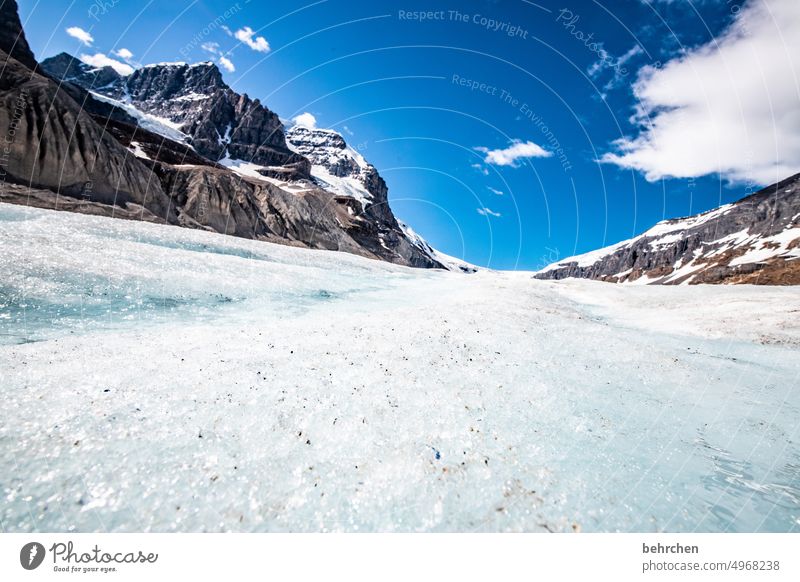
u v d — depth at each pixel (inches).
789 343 513.0
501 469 158.1
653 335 566.9
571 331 479.5
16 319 315.3
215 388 214.1
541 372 302.8
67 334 305.4
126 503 127.1
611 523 132.0
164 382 216.7
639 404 254.2
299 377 242.5
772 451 195.5
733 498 152.5
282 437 170.4
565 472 160.4
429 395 233.5
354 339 345.4
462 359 314.5
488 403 229.9
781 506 148.9
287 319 462.9
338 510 130.0
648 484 157.8
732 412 251.0
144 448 153.5
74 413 172.9
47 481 131.6
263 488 137.5
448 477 149.4
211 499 131.0
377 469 151.7
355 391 228.7
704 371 352.5
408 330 394.3
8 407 171.2
